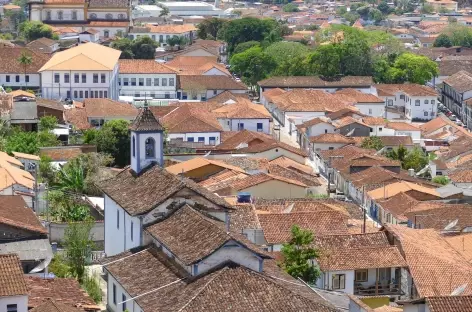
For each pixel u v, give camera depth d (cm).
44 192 17575
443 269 13762
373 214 19475
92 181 18812
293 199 18188
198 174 19550
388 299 13762
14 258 11106
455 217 17150
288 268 13675
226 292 10781
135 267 11962
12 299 10681
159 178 13312
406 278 13950
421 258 13975
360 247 14238
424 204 18550
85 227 14725
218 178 19300
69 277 13338
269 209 16738
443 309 10875
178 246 11581
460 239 15325
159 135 13900
